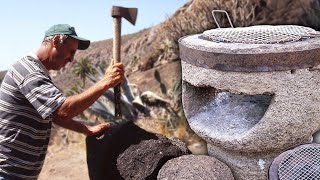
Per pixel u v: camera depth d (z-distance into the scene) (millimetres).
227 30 2053
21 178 2016
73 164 4637
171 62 7465
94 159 2156
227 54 1688
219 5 5695
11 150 1962
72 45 2018
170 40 6961
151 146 2070
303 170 1641
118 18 2033
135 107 5297
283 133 1731
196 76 1864
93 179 2168
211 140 1908
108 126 2244
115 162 2072
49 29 2002
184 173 1828
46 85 1857
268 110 1709
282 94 1680
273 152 1865
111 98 5090
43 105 1824
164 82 6770
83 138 5516
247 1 5457
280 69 1643
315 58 1678
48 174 4371
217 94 2186
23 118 1938
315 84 1720
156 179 1984
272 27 2082
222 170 1852
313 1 4840
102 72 6117
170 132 4582
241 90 1714
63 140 5562
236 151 1877
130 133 2176
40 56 1983
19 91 1907
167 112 5184
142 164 2016
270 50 1625
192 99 2094
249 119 1896
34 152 2004
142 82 7227
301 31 1896
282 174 1623
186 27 6480
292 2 5195
